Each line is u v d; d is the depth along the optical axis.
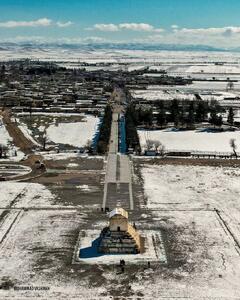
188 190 118.75
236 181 126.38
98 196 114.12
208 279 75.50
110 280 75.19
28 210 105.19
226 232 93.75
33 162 144.38
